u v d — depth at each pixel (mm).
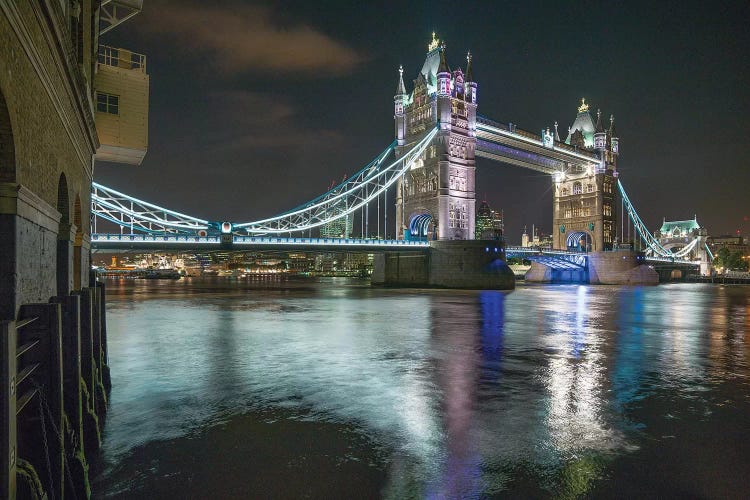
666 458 9453
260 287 94312
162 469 8992
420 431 10914
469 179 96000
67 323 8516
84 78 11883
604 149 133750
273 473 8820
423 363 18391
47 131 8117
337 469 8977
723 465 9148
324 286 98750
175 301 53062
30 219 6949
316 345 22656
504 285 83812
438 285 86500
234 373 16641
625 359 19375
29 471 5691
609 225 134125
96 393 11898
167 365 17984
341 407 12703
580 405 12867
